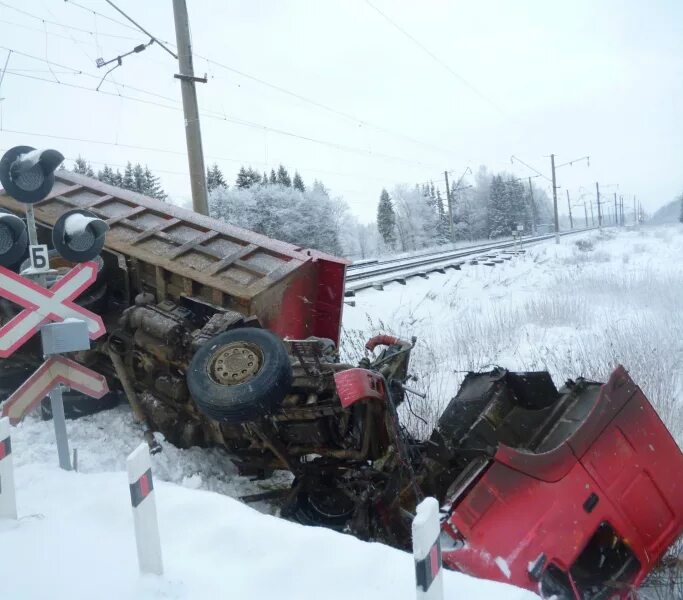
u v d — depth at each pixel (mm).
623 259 21266
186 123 12648
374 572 3332
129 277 7445
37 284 4762
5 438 4188
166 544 3848
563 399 5004
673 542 4219
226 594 3289
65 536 3996
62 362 5008
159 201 8398
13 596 3305
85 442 6164
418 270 18766
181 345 6164
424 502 2664
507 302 14336
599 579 4172
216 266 6934
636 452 4168
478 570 3834
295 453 5602
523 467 3977
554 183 42969
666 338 9250
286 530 3789
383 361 5488
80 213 4891
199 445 6320
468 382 5562
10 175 4594
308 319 7316
